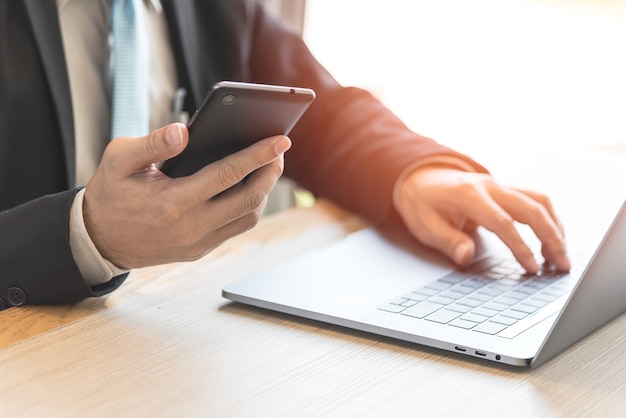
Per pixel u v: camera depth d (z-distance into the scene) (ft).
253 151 2.37
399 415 1.99
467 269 3.02
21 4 3.98
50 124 4.04
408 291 2.75
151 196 2.48
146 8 4.59
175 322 2.54
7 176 3.99
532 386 2.16
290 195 6.70
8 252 2.66
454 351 2.32
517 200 3.21
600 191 4.25
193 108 4.73
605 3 7.00
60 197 2.69
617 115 7.17
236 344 2.38
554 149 5.41
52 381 2.13
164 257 2.63
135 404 2.02
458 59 7.47
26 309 2.67
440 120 7.59
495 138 7.45
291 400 2.06
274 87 2.25
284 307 2.58
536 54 7.31
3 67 3.96
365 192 3.80
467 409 2.03
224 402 2.04
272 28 5.21
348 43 7.39
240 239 3.42
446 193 3.31
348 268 2.99
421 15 7.40
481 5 7.33
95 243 2.66
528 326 2.44
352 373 2.21
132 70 4.19
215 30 4.88
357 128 4.15
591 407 2.06
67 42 4.30
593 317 2.44
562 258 3.03
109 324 2.52
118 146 2.48
